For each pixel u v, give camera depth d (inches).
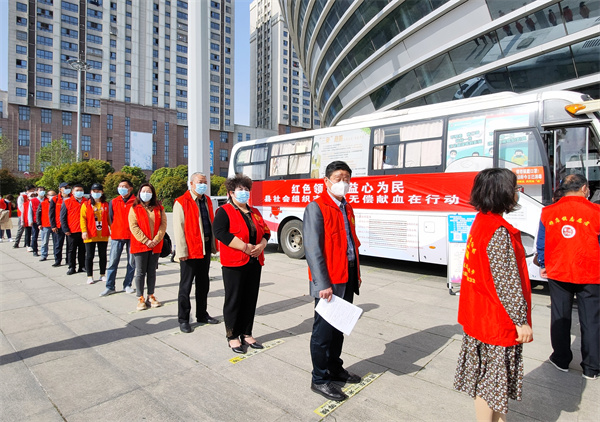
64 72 2428.6
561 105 220.1
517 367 81.8
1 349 147.9
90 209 264.1
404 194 282.5
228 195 152.9
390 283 268.8
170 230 641.6
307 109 3954.2
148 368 131.1
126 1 2623.0
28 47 2326.5
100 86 2532.0
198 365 133.6
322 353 111.1
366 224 303.4
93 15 2509.8
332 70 907.4
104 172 1895.9
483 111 249.1
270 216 385.4
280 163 375.6
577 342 163.0
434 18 592.4
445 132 264.1
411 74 666.8
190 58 334.3
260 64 4089.6
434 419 100.0
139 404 107.3
